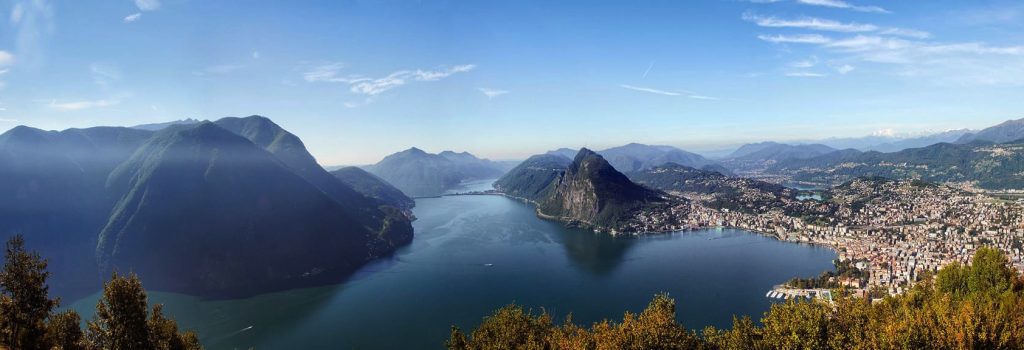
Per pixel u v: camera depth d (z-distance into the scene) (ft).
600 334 180.34
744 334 182.19
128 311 142.72
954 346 159.84
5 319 132.77
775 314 180.96
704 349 191.62
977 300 215.31
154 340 154.30
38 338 139.95
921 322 168.14
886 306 214.69
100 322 146.20
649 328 174.91
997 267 250.78
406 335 496.64
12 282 135.44
